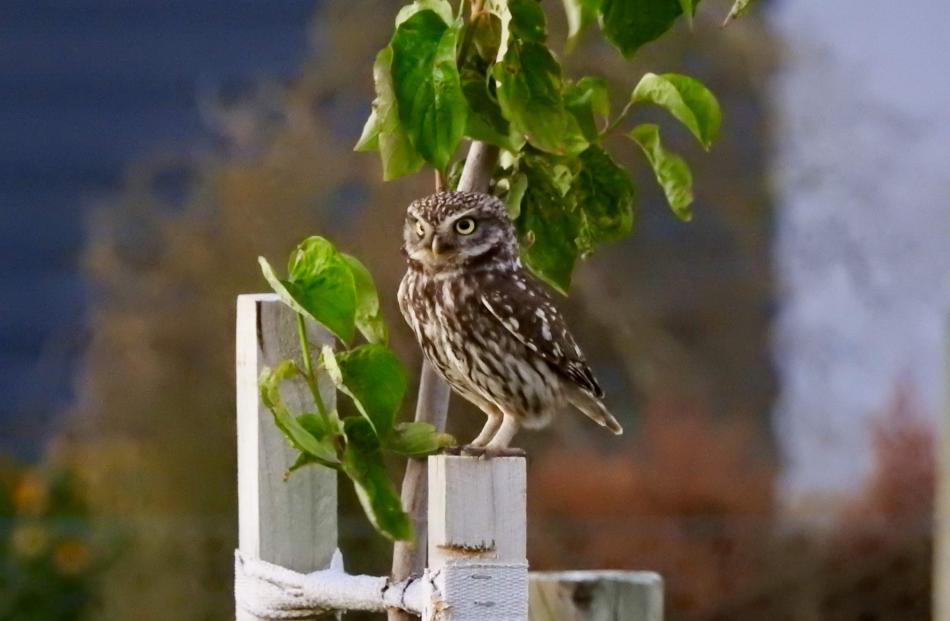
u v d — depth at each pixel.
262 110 16.08
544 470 13.54
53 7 22.23
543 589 6.30
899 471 13.49
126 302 13.02
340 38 14.62
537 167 5.22
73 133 22.16
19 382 21.64
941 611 8.24
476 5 4.66
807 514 13.37
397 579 4.73
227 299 12.27
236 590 5.00
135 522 12.01
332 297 4.21
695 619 12.55
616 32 4.73
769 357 17.31
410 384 10.21
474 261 6.11
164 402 12.16
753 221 17.14
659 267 16.97
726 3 15.40
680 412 14.77
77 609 12.87
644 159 14.91
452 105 4.40
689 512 13.49
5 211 22.08
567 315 14.69
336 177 12.62
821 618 12.57
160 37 22.12
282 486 4.87
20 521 13.28
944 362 8.30
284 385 4.77
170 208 16.06
